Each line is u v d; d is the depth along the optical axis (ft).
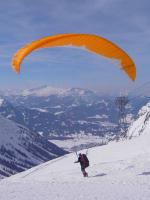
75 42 58.29
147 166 113.50
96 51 59.88
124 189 79.25
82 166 108.99
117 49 60.18
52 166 169.27
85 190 81.35
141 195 70.79
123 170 112.27
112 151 179.22
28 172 167.32
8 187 93.45
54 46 56.85
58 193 79.30
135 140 194.70
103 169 118.11
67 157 186.91
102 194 74.74
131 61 60.29
